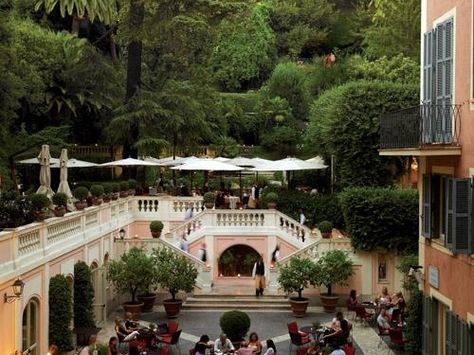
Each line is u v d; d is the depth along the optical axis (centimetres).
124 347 2189
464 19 1538
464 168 1539
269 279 2998
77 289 2272
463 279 1531
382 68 4219
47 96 4312
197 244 3272
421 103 1830
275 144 5606
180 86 4606
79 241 2334
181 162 4003
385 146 1909
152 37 3984
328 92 4153
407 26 4656
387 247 2844
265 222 3278
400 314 2364
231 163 3828
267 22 6756
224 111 5716
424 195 1814
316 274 2747
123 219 3181
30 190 3247
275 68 6328
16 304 1714
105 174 4622
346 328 2150
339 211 3491
